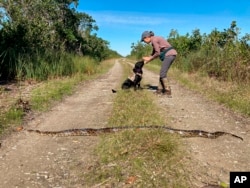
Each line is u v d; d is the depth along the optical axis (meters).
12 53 15.20
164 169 4.51
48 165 4.95
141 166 4.58
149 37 10.73
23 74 15.24
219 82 14.15
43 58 16.31
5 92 11.20
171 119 7.40
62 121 7.51
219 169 4.68
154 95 10.48
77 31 34.53
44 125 7.18
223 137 6.16
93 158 5.11
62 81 14.47
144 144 5.25
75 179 4.46
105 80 17.09
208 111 8.43
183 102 9.62
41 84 13.51
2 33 17.02
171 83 15.05
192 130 6.12
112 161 4.84
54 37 24.75
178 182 4.17
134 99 9.06
